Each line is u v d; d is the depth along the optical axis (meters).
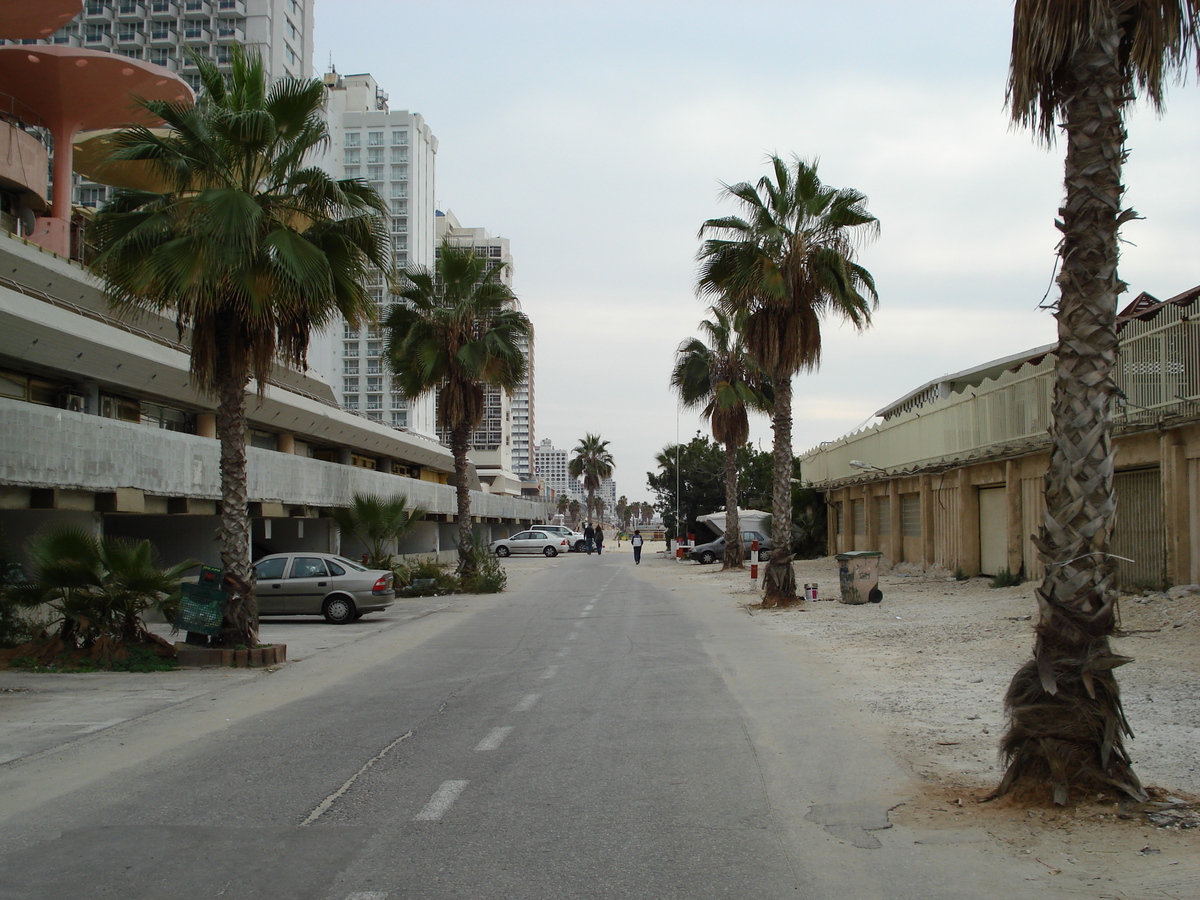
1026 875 4.80
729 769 7.11
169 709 10.30
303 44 100.81
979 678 10.77
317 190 13.72
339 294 14.26
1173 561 14.27
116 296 13.41
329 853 5.34
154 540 23.70
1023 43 6.32
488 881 4.87
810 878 4.87
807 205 20.98
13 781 7.15
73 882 4.91
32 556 13.95
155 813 6.20
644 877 4.91
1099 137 6.15
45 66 26.59
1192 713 8.16
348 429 37.09
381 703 10.43
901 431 28.41
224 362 13.91
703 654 13.82
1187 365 13.54
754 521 51.25
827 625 17.08
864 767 7.08
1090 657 5.85
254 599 14.28
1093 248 6.12
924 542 26.89
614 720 9.05
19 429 14.76
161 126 14.82
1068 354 6.15
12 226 25.22
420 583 28.28
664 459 75.69
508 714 9.52
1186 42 6.20
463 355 28.41
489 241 159.38
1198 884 4.56
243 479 14.20
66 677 12.59
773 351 21.22
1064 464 6.05
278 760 7.71
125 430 17.78
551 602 24.97
